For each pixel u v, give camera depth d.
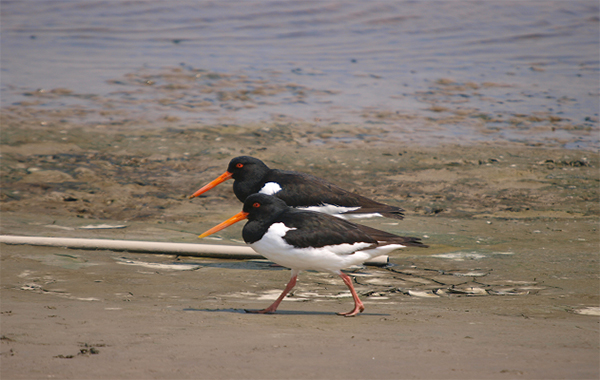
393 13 39.81
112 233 11.45
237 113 22.09
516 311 7.39
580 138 19.55
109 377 4.23
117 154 17.56
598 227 12.27
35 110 21.73
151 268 9.52
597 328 6.31
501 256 10.38
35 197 14.01
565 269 9.61
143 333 5.50
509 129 20.55
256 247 7.53
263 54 31.08
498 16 39.16
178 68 28.09
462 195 14.71
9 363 4.46
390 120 21.50
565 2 42.25
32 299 7.34
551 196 14.56
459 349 5.18
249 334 5.62
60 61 28.98
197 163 16.98
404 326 6.29
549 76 27.17
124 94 24.20
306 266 7.34
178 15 39.22
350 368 4.55
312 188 10.51
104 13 39.50
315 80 26.64
